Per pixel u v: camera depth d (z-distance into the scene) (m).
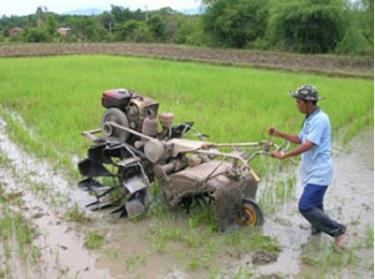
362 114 9.25
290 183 5.39
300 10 24.03
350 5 24.19
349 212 4.84
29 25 49.66
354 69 18.09
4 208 4.76
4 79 13.11
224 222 4.27
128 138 4.88
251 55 21.88
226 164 4.58
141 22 39.44
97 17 46.91
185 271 3.72
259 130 7.44
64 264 3.80
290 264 3.86
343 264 3.87
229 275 3.67
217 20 28.84
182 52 23.66
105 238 4.22
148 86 12.02
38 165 6.07
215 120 8.05
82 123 7.87
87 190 4.98
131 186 4.43
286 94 11.08
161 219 4.55
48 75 14.10
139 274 3.68
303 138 4.04
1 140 7.23
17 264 3.79
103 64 17.97
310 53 24.72
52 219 4.58
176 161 4.60
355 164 6.35
